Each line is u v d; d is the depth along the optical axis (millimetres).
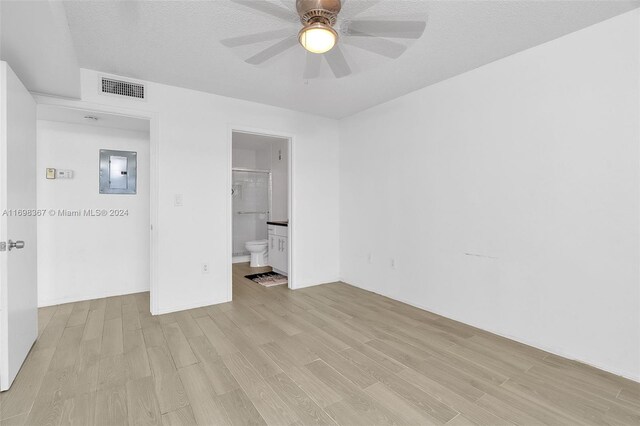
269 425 1530
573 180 2176
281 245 4828
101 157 3605
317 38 1576
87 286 3531
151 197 3016
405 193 3400
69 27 2037
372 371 2029
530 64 2379
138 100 2904
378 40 1872
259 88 3148
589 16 1976
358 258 4035
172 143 3072
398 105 3453
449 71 2787
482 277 2713
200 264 3244
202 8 1860
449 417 1597
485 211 2684
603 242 2053
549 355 2252
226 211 3391
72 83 2367
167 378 1930
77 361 2123
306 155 4020
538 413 1631
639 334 1922
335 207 4320
